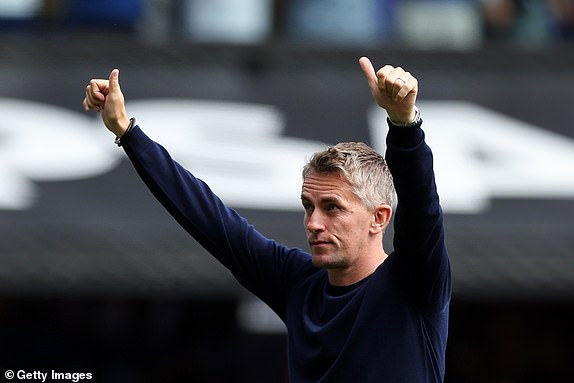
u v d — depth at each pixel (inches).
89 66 1133.7
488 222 980.6
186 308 1112.2
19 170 1005.8
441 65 1151.0
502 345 1099.9
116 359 1089.4
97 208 979.3
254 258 569.3
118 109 557.3
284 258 568.4
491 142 1061.1
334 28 1214.9
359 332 512.7
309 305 543.5
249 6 1216.8
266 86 1122.0
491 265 966.4
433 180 494.0
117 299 1105.4
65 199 983.6
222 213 570.6
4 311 1085.8
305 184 524.1
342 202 515.5
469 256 967.6
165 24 1216.2
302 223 966.4
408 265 503.5
